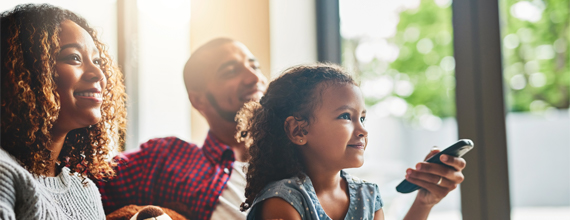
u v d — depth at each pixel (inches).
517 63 62.1
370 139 116.3
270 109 25.7
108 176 32.6
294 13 59.6
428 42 83.6
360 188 27.3
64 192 24.8
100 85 26.1
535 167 114.7
